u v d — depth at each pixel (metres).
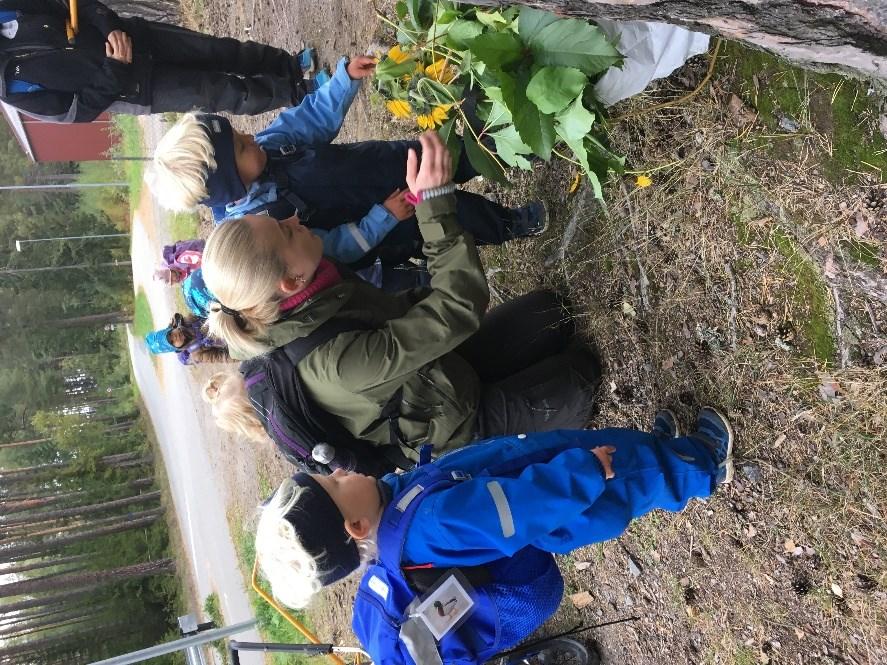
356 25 3.49
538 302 2.25
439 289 1.57
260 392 1.73
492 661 2.66
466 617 1.40
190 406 10.14
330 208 1.93
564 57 1.49
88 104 2.46
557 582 1.58
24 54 2.31
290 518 1.35
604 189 2.06
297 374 1.63
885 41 0.87
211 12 6.07
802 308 1.60
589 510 1.53
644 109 1.82
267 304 1.51
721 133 1.68
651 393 2.09
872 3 0.79
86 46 2.40
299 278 1.54
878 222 1.39
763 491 1.81
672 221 1.87
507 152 1.84
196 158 1.69
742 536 1.92
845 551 1.65
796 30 0.90
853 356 1.51
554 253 2.36
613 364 2.20
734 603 2.00
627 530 2.37
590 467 1.44
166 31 2.73
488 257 2.77
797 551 1.77
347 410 1.65
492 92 1.59
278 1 4.47
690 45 1.55
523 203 2.52
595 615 2.61
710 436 1.84
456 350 2.07
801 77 1.46
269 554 1.36
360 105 3.67
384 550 1.42
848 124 1.40
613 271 2.12
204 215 7.57
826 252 1.51
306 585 1.34
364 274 2.20
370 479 1.52
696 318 1.88
